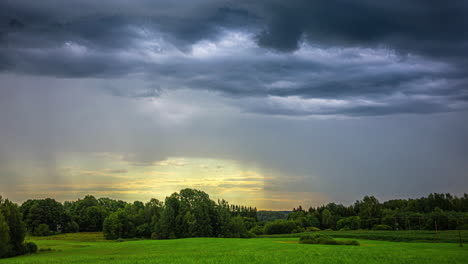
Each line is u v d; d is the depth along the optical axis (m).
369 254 67.56
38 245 116.19
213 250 81.19
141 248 91.25
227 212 170.38
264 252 74.06
